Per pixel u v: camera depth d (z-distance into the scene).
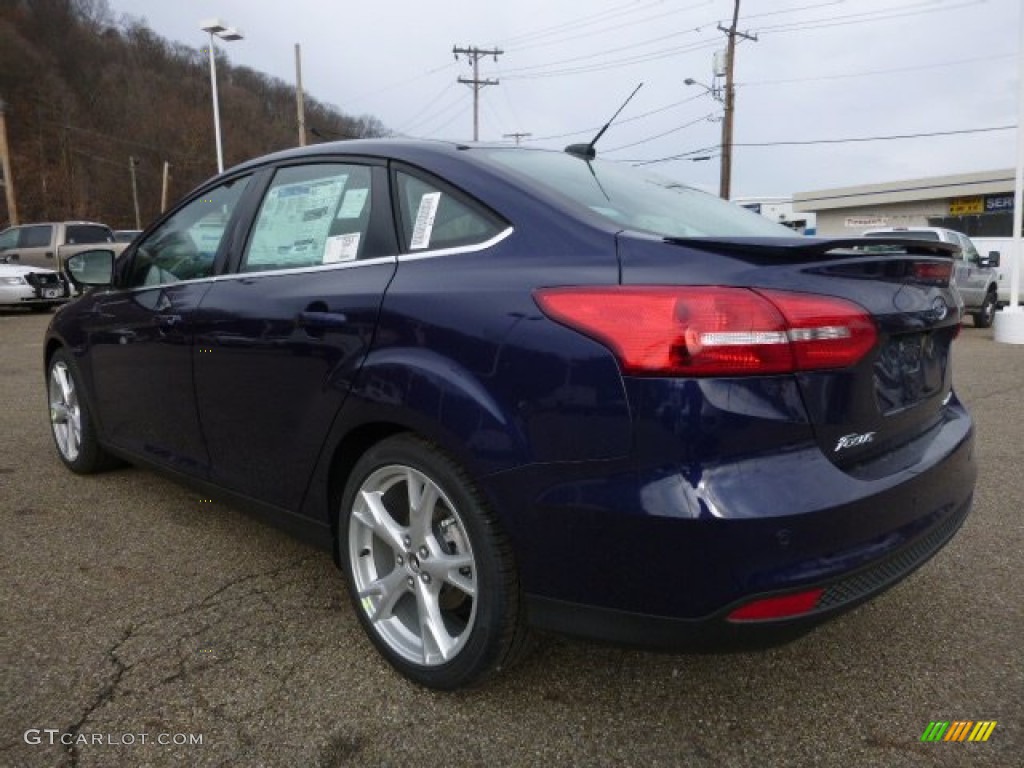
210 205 3.32
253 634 2.60
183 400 3.17
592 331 1.86
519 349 1.97
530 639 2.13
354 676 2.36
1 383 7.31
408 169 2.52
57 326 4.20
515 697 2.27
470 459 2.02
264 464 2.78
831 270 1.94
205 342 2.97
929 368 2.41
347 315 2.39
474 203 2.30
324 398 2.45
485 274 2.14
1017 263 11.62
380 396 2.24
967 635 2.63
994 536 3.49
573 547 1.89
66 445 4.35
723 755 2.03
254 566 3.14
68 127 59.25
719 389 1.77
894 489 1.98
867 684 2.34
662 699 2.26
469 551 2.11
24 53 59.28
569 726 2.14
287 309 2.61
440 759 2.00
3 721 2.12
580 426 1.86
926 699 2.27
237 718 2.15
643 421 1.79
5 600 2.82
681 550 1.76
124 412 3.66
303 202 2.84
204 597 2.87
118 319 3.61
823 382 1.87
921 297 2.25
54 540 3.39
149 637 2.57
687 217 2.53
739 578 1.75
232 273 3.01
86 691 2.26
